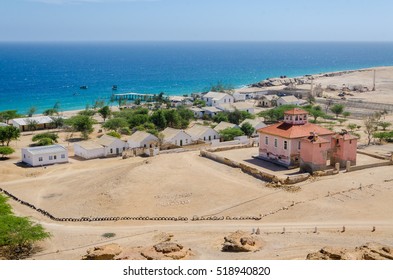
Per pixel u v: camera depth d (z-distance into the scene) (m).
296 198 71.56
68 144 125.19
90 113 170.50
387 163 89.12
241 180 81.50
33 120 149.12
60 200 78.50
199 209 70.25
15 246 56.88
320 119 159.75
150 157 104.00
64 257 52.09
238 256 48.09
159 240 56.12
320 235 56.38
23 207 75.50
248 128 130.50
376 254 42.69
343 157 85.88
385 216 63.84
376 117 152.12
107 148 111.00
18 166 101.56
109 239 59.16
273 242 53.47
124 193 77.44
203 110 169.12
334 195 72.00
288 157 87.44
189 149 111.12
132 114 155.00
